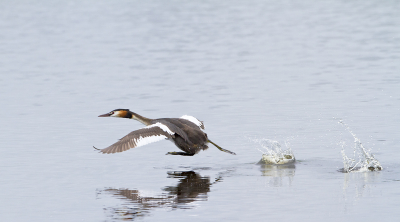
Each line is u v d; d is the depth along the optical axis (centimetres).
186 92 2600
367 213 1139
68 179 1429
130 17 6103
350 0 7112
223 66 3331
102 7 7044
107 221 1139
